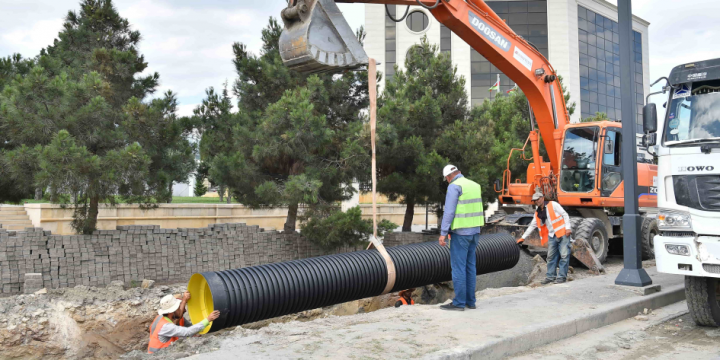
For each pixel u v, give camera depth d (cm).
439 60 1403
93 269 1012
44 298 873
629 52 769
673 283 799
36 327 809
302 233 1210
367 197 2912
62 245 983
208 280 548
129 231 1066
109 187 973
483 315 566
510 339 468
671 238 569
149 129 1066
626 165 761
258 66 1242
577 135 1094
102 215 1541
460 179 588
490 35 941
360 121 1258
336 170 1190
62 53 1148
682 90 607
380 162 1297
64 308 864
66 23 1163
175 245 1117
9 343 779
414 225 2706
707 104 583
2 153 963
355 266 652
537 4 3941
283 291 582
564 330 532
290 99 1084
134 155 952
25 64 1116
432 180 1294
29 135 925
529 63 1030
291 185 1070
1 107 896
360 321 543
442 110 1407
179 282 1099
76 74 1088
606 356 480
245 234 1213
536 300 657
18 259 931
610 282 802
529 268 1084
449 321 534
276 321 972
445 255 759
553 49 3884
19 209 1555
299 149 1134
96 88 993
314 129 1066
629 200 755
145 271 1074
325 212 1220
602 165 1055
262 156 1119
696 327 597
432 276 740
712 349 509
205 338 490
